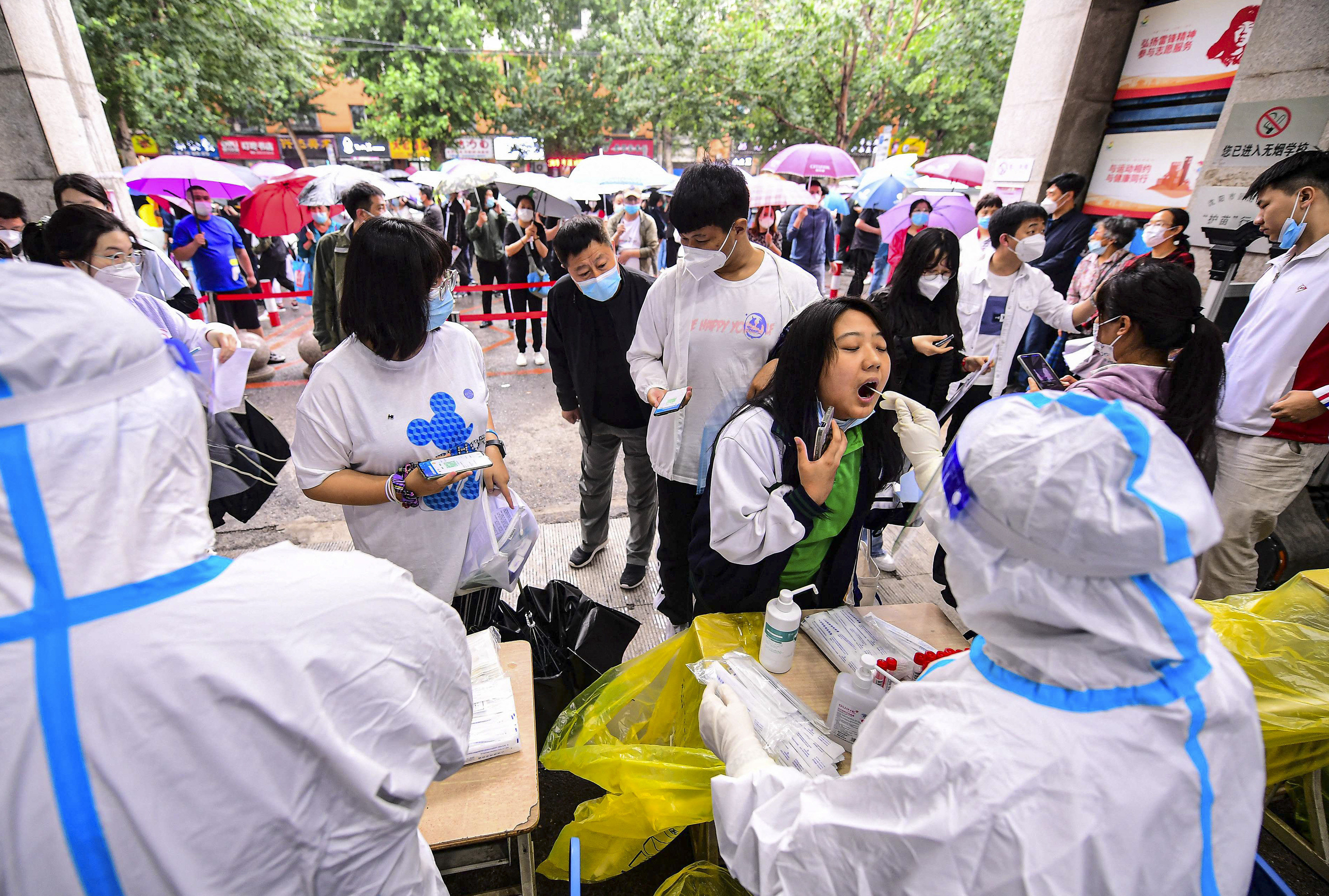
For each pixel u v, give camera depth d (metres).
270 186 6.76
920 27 14.55
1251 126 3.76
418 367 1.64
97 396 0.52
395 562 1.75
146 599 0.53
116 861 0.50
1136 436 0.60
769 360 2.05
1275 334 2.29
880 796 0.71
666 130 22.02
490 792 1.29
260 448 2.53
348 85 23.72
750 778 0.92
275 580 0.60
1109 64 5.39
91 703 0.49
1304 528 2.76
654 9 15.45
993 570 0.68
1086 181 5.83
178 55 11.41
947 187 7.83
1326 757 1.60
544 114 20.66
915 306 2.67
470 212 7.76
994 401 0.72
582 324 2.65
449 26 18.22
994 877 0.62
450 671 0.74
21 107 4.39
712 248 2.04
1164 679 0.65
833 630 1.60
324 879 0.60
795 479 1.54
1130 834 0.61
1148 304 1.80
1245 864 0.69
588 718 1.60
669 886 1.42
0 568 0.50
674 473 2.34
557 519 3.64
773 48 14.24
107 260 2.21
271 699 0.54
